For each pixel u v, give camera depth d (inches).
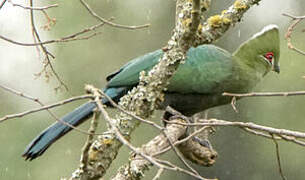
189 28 273.9
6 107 534.3
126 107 287.3
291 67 575.8
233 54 405.7
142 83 288.8
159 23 580.7
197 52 392.2
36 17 529.3
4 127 531.2
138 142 567.5
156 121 570.9
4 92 536.1
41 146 336.5
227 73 389.4
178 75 381.7
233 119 621.0
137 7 572.1
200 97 390.0
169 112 390.6
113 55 557.6
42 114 535.2
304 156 618.8
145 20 571.2
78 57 547.8
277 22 621.9
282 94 256.4
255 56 404.2
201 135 368.5
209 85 385.4
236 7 291.6
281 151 627.2
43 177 531.8
